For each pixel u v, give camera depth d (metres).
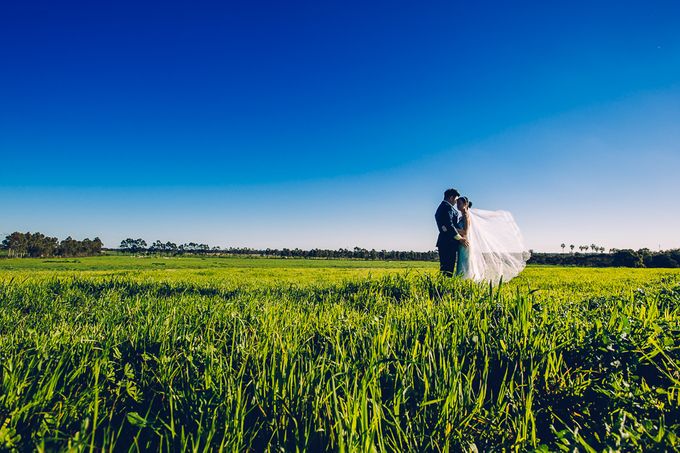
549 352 2.82
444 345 3.04
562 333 3.23
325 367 2.66
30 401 2.19
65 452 1.75
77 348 2.96
